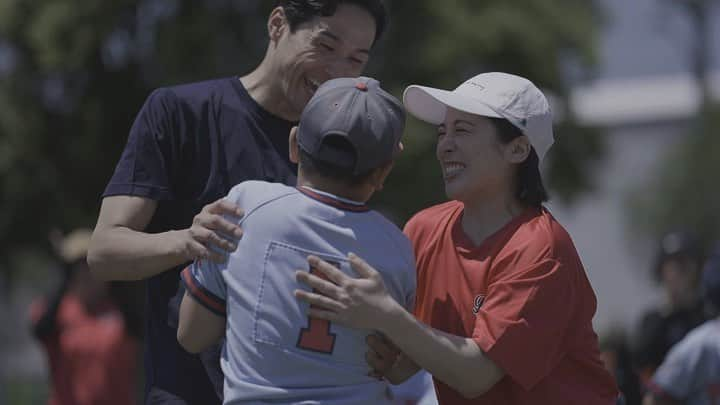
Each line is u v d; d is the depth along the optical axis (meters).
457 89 9.23
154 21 45.22
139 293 26.06
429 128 41.88
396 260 8.30
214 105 10.11
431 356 8.21
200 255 8.28
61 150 47.19
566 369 9.09
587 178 51.53
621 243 125.31
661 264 19.20
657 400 16.11
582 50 48.88
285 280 8.02
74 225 46.69
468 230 9.19
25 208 46.56
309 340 7.98
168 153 9.98
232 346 8.17
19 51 46.56
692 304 18.94
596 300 9.23
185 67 44.69
